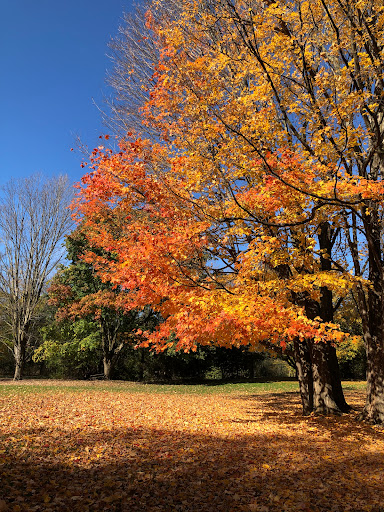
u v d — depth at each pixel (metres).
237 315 5.68
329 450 7.34
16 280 30.28
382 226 8.74
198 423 10.20
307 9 6.50
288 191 5.93
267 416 11.56
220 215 7.18
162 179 7.23
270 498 4.94
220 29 7.55
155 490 5.07
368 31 6.29
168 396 17.78
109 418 10.18
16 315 30.09
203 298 6.02
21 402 12.32
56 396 14.90
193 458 6.59
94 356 29.61
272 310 6.01
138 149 6.86
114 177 6.91
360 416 9.77
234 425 9.97
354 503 4.87
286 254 6.61
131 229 7.27
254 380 30.02
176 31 7.30
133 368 33.03
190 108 7.02
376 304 9.47
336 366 11.12
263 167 6.56
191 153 6.83
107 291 25.23
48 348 28.34
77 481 5.18
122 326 26.56
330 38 6.90
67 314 26.69
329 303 10.54
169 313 6.23
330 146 6.30
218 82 6.91
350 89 6.76
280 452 7.18
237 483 5.50
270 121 6.80
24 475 5.17
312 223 6.82
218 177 7.27
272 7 5.64
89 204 7.91
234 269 7.66
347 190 6.13
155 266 5.96
